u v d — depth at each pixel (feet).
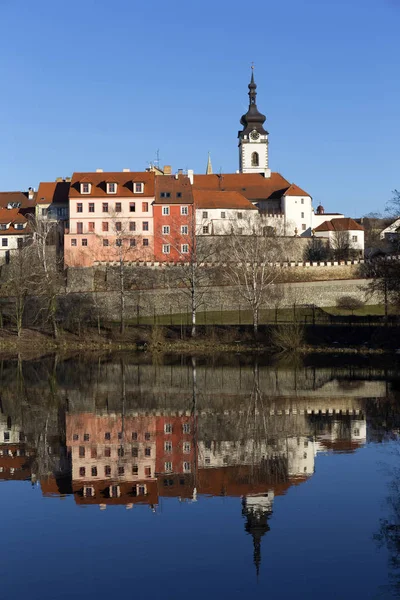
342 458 109.50
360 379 202.08
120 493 94.68
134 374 223.51
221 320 342.64
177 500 91.25
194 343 302.04
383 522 81.25
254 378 209.36
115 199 437.58
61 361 265.13
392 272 282.77
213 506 88.63
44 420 146.30
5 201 510.17
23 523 83.51
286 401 165.99
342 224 507.71
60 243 449.48
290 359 261.03
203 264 387.75
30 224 408.26
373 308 361.51
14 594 65.36
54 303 330.13
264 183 541.34
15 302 347.97
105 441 125.90
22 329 341.00
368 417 143.84
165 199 438.81
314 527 80.28
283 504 88.22
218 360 263.08
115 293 360.69
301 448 117.08
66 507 89.15
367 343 286.25
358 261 403.75
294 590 65.46
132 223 437.99
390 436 125.08
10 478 102.37
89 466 108.58
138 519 84.43
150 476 102.63
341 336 293.84
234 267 356.59
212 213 476.54
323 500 89.20
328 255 476.95
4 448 121.08
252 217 482.69
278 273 369.50
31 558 73.36
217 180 543.80
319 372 220.43
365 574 68.39
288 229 510.17
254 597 64.18
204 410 156.66
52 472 105.29
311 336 296.10
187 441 124.88
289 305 359.87
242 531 79.77
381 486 94.38
